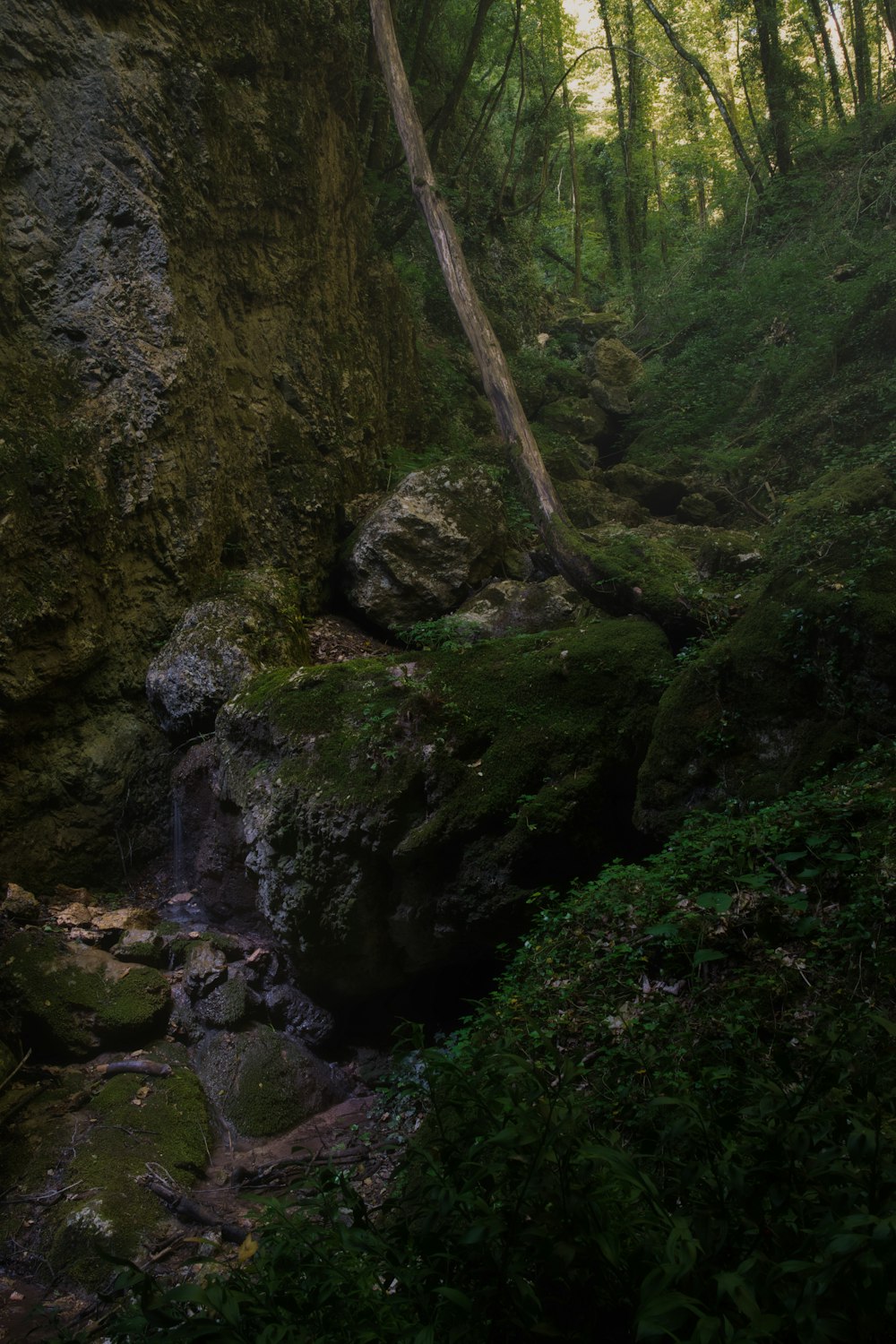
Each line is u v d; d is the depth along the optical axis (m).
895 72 18.11
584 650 6.69
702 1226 1.86
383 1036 6.86
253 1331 1.86
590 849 6.19
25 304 7.95
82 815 7.77
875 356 13.03
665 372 16.50
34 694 7.35
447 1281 1.97
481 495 10.37
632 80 24.09
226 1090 6.34
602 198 26.92
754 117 19.27
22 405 7.64
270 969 7.05
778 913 4.21
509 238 20.81
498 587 9.80
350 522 10.70
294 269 10.87
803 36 19.88
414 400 13.54
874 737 5.14
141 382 8.37
